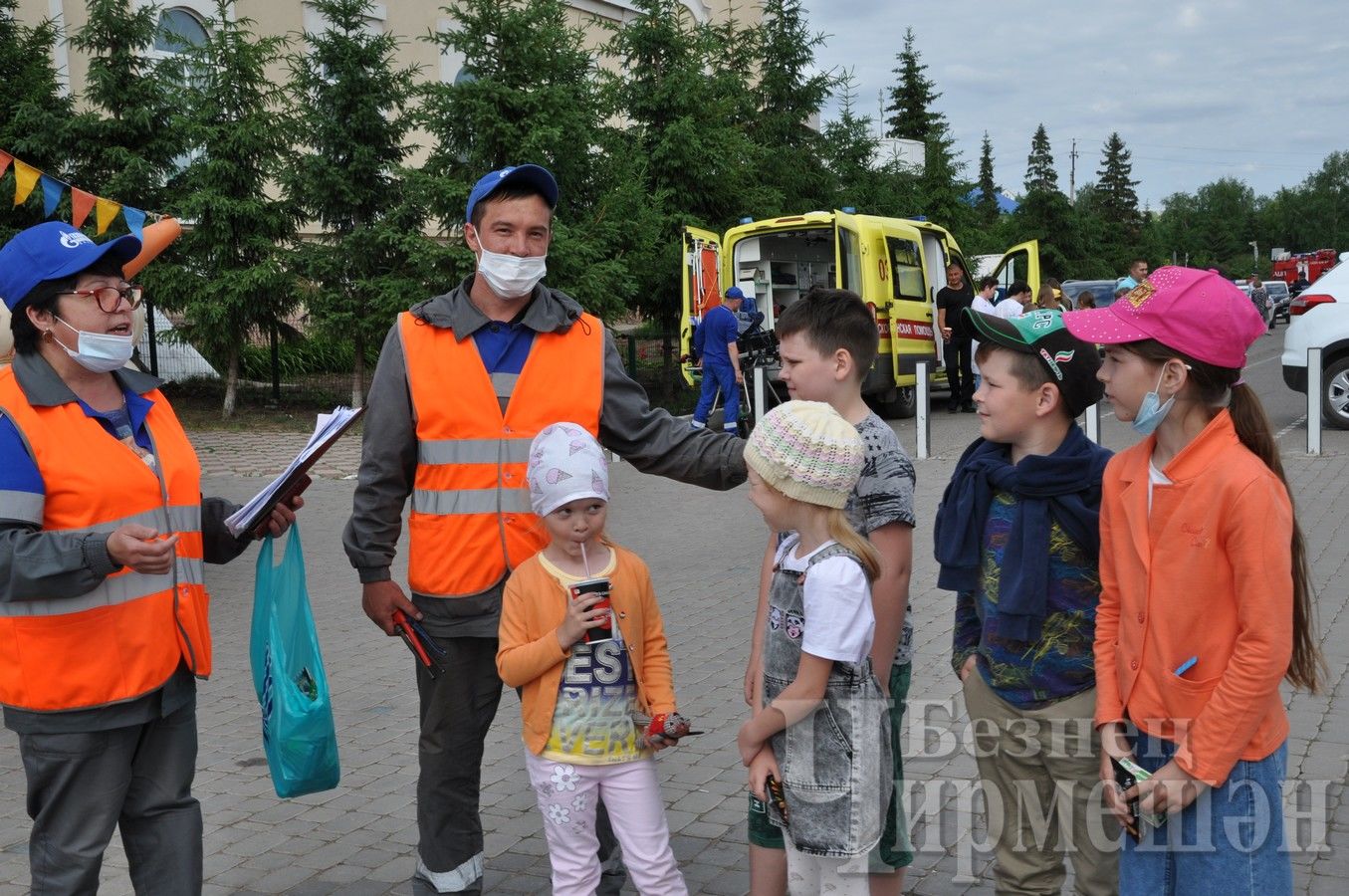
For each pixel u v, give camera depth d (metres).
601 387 3.37
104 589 2.79
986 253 35.50
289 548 3.10
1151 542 2.46
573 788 3.03
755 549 8.96
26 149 16.11
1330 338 12.71
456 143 16.47
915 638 6.30
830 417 2.70
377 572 3.31
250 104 16.58
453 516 3.22
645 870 3.04
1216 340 2.36
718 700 5.52
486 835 4.18
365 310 16.59
